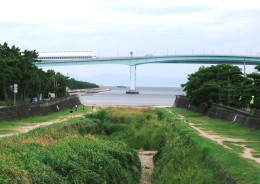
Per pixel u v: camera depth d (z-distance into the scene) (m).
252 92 72.00
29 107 77.94
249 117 61.78
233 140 45.91
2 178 21.14
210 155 33.19
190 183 29.36
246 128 59.84
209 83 94.75
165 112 97.44
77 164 27.69
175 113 99.69
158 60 181.88
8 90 95.75
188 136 46.72
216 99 93.00
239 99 77.69
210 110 91.06
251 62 159.62
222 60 163.25
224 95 88.62
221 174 28.08
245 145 41.44
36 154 27.20
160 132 59.25
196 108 106.69
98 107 116.38
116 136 62.25
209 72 100.19
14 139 35.47
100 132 66.50
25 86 98.56
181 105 133.75
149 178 39.19
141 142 56.91
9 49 97.31
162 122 71.25
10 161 24.38
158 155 46.75
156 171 38.91
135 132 60.62
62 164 26.53
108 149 35.47
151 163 46.59
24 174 22.45
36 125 59.31
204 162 33.22
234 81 94.12
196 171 31.06
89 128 64.25
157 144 56.38
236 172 26.81
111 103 165.12
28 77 96.81
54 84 141.88
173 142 46.50
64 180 25.17
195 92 94.69
